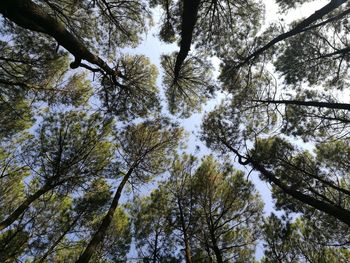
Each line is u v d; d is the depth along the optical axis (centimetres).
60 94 878
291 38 820
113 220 987
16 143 910
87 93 918
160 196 998
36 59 779
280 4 816
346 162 738
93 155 898
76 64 530
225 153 939
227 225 894
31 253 814
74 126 898
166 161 1055
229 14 812
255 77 891
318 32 790
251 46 863
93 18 832
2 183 870
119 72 729
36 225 830
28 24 353
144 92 891
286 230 803
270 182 780
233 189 919
